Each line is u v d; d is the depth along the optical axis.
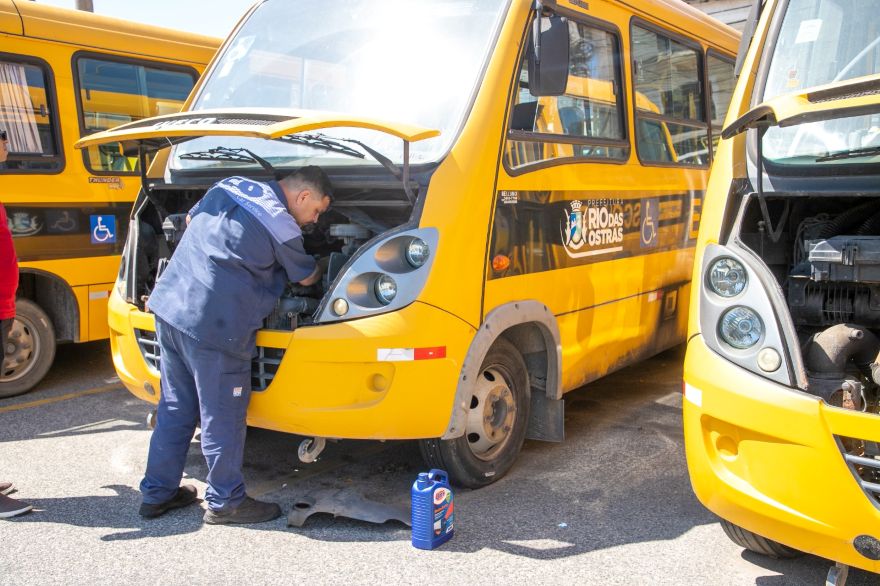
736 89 4.02
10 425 5.68
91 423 5.74
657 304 5.89
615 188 5.27
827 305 3.40
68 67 6.77
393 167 3.95
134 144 4.74
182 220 4.67
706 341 3.30
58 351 8.04
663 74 6.11
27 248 6.39
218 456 3.91
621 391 6.50
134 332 4.57
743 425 3.07
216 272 3.78
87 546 3.81
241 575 3.54
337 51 4.79
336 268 4.10
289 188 3.99
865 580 3.49
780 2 4.04
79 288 6.72
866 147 3.39
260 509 4.07
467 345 4.05
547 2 4.70
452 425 4.07
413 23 4.66
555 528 4.02
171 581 3.49
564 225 4.75
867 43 3.74
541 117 4.66
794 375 3.01
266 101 4.95
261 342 3.97
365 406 3.87
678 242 6.15
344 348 3.81
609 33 5.37
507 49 4.38
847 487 2.84
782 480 2.98
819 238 3.52
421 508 3.78
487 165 4.16
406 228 3.94
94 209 6.84
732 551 3.78
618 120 5.47
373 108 4.46
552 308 4.66
